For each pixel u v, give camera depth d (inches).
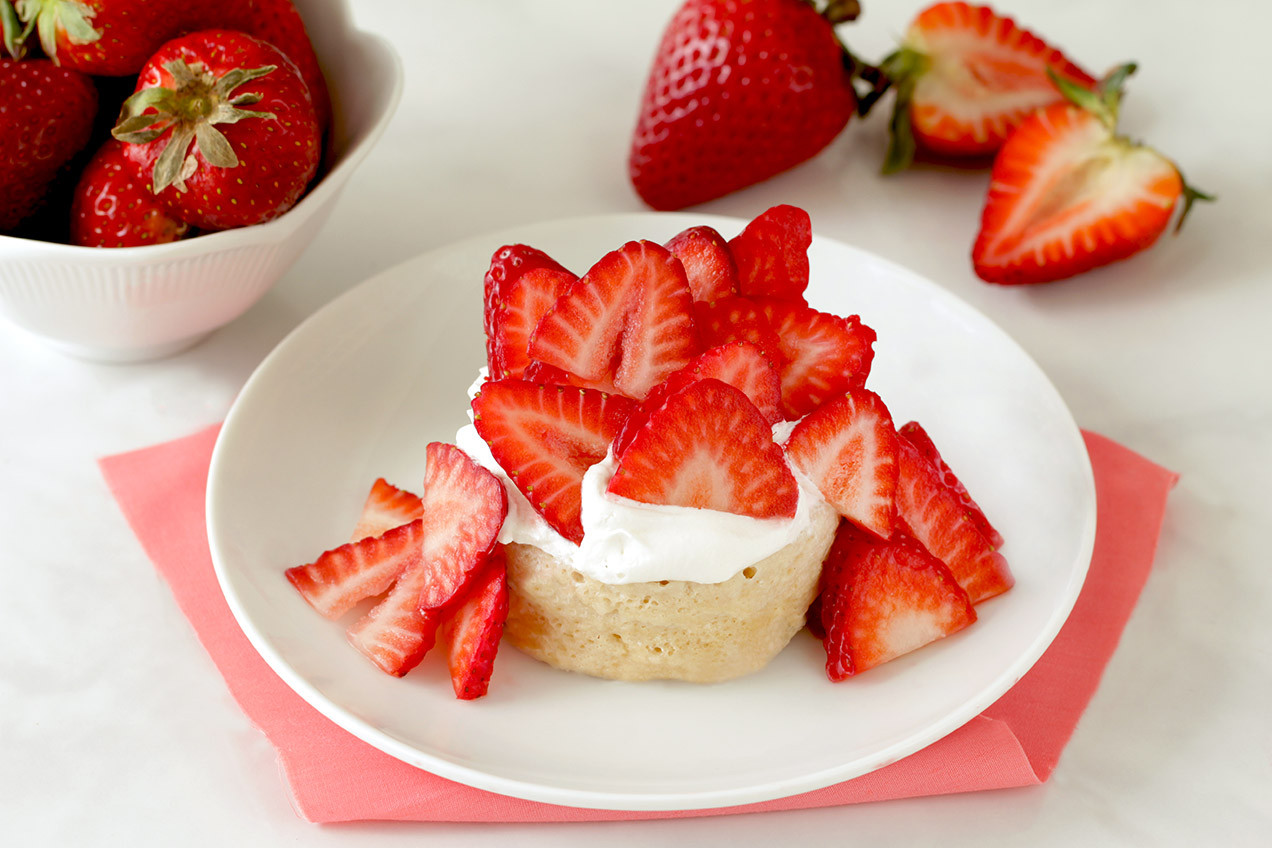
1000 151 26.7
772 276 22.7
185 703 22.5
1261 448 24.9
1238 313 26.5
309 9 25.5
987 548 22.4
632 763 21.3
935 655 22.0
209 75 23.2
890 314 24.8
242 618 21.7
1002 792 21.8
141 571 23.5
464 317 25.0
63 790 21.8
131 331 24.5
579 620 22.0
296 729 21.8
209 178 23.1
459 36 30.6
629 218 25.4
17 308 24.0
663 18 31.1
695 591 21.8
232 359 25.5
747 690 22.1
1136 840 21.5
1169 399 25.4
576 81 29.8
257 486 23.2
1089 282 27.0
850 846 21.4
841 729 21.5
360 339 24.5
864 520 22.1
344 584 22.4
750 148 27.0
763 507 21.7
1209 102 29.2
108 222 23.7
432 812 21.4
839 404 22.0
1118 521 23.8
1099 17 30.7
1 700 22.4
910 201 28.1
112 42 23.8
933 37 27.4
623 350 22.0
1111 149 26.3
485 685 21.7
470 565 21.7
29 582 23.4
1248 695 22.6
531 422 21.5
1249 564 23.7
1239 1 31.0
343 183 24.3
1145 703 22.5
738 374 21.7
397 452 24.2
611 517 21.4
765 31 26.5
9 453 24.5
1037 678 22.4
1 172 23.6
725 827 21.5
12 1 23.9
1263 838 21.5
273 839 21.5
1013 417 23.8
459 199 27.6
